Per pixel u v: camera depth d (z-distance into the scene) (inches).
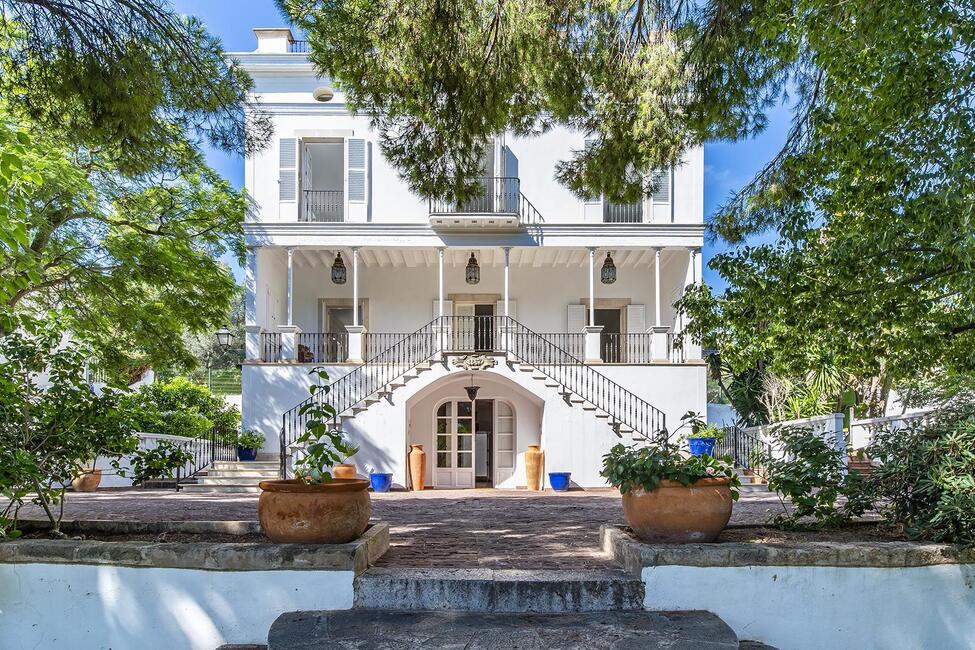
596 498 520.7
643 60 310.3
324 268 783.7
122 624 186.1
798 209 315.6
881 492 221.5
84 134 277.3
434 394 703.7
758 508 381.7
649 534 201.2
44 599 187.3
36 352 222.7
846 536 221.8
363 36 275.1
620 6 299.3
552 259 756.6
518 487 665.6
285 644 159.5
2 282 200.4
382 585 184.7
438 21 272.4
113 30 255.0
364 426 636.1
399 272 783.7
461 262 773.3
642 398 670.5
